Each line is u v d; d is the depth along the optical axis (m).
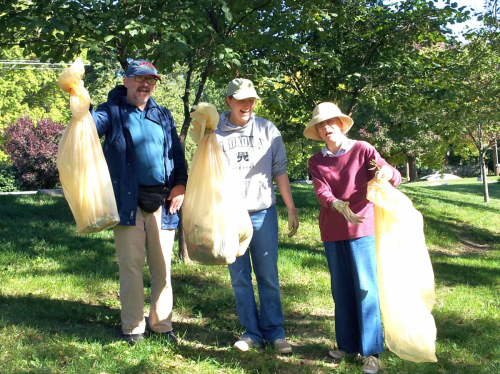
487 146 19.52
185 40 5.19
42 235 7.98
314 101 8.97
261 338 3.96
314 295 5.73
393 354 3.95
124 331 3.79
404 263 3.48
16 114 31.11
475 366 3.76
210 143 3.58
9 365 3.14
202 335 4.22
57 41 5.58
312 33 8.35
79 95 3.32
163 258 3.91
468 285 6.84
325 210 3.73
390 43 8.77
